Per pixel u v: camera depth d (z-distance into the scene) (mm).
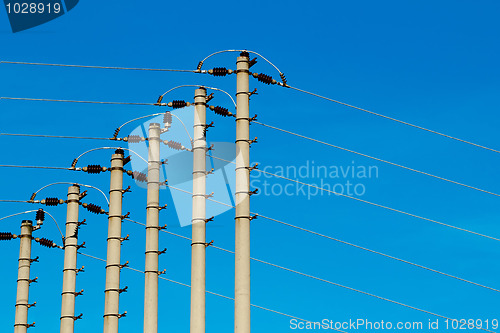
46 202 44812
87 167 41500
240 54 31125
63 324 44656
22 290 47469
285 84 31484
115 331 40312
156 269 36969
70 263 45438
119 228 41531
